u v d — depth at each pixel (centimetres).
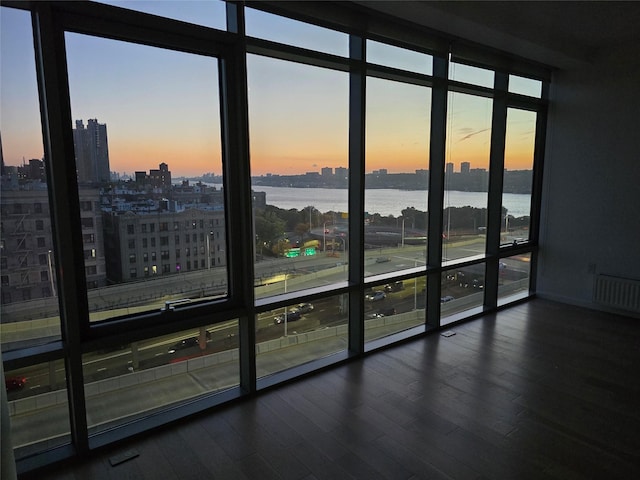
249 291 293
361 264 359
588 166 491
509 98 468
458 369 340
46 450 233
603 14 373
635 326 438
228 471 221
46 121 212
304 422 266
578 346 386
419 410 279
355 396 299
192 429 260
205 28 254
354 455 233
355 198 354
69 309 223
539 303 525
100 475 220
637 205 456
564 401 289
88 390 244
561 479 213
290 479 215
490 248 491
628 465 223
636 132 451
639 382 316
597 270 493
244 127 277
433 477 215
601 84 473
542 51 430
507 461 227
